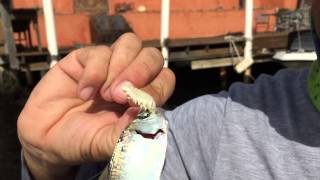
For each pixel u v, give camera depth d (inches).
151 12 83.9
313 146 9.6
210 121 10.6
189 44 73.0
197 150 10.6
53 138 10.8
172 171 10.5
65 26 79.4
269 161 9.8
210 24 87.2
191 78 86.4
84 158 10.7
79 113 11.1
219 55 74.7
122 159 9.6
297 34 69.1
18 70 71.4
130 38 10.7
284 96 10.5
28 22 77.6
